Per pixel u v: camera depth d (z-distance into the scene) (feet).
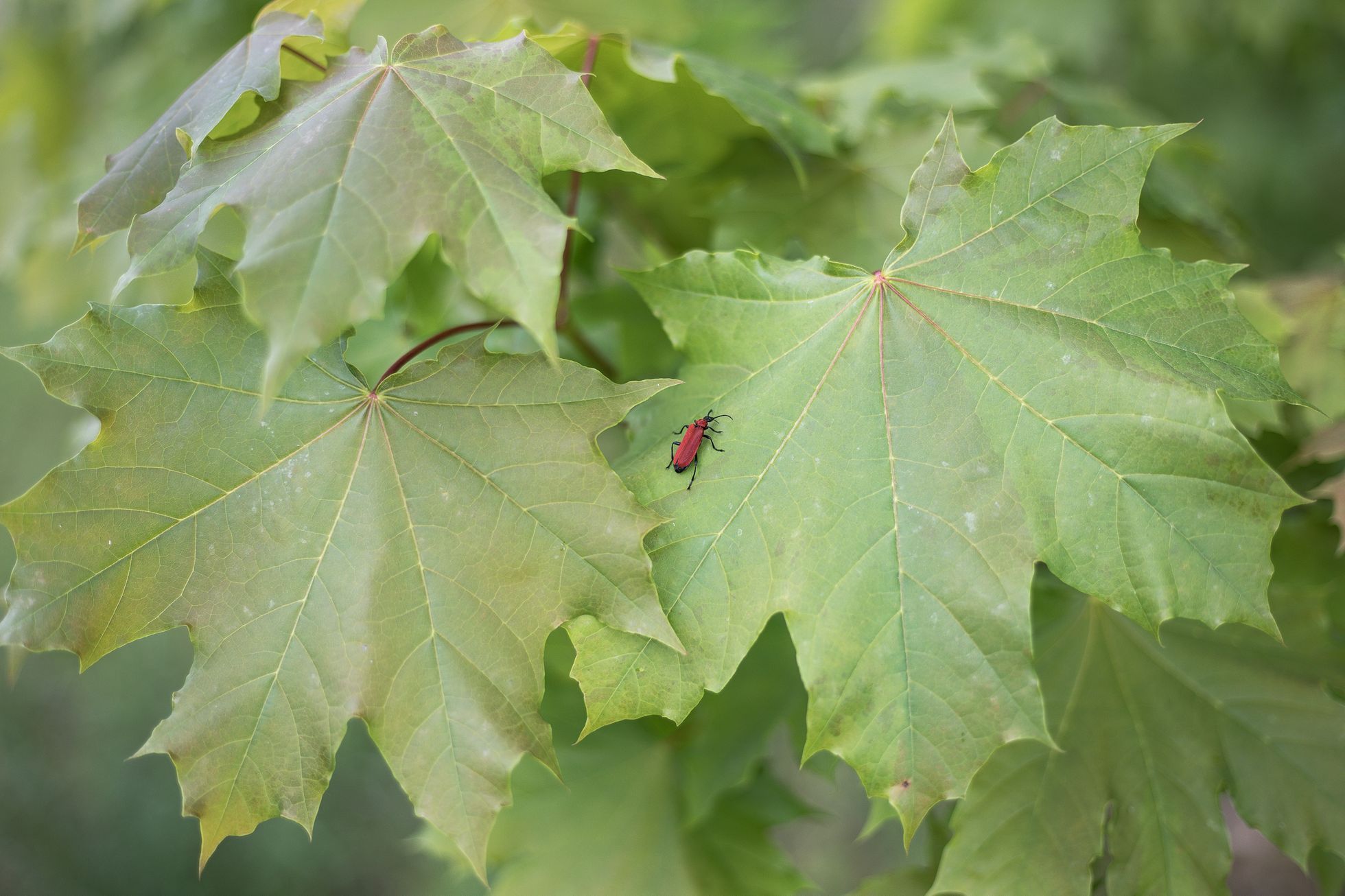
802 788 4.95
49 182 2.72
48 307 2.59
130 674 5.92
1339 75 3.70
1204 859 1.82
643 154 2.01
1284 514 1.97
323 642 1.65
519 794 2.11
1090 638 1.87
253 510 1.66
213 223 2.13
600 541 1.63
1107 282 1.68
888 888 1.92
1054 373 1.68
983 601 1.65
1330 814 1.81
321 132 1.63
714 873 2.10
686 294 1.73
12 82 2.83
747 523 1.67
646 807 2.11
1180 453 1.65
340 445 1.66
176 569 1.65
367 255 1.58
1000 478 1.67
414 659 1.64
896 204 1.97
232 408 1.66
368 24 2.20
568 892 2.11
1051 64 2.60
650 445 1.70
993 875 1.79
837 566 1.66
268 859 5.59
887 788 1.64
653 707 1.64
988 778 1.81
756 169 2.00
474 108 1.63
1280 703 1.83
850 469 1.68
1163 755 1.84
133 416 1.64
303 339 1.55
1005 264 1.70
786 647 1.98
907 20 3.92
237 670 1.64
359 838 5.71
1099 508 1.66
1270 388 1.65
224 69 1.74
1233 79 3.79
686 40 2.43
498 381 1.66
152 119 2.57
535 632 1.64
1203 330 1.66
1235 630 1.86
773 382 1.71
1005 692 1.64
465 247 1.58
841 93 2.13
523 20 1.90
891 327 1.71
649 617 1.62
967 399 1.69
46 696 5.93
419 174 1.60
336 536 1.66
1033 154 1.69
